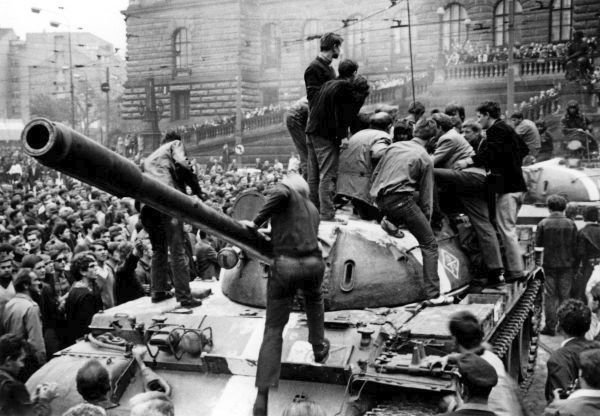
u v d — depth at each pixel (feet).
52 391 19.89
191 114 172.35
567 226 40.98
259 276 23.94
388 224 24.23
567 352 22.40
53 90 320.50
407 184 23.35
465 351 16.75
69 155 13.33
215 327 22.40
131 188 15.10
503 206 28.43
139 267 38.32
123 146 161.68
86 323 29.40
